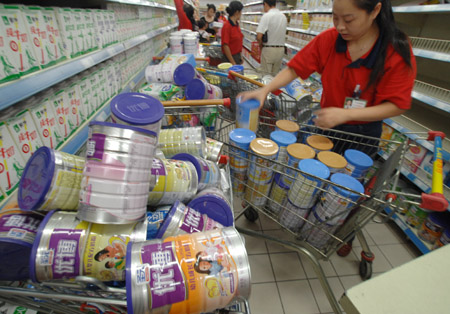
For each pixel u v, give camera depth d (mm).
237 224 1914
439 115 2260
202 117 1615
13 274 659
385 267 1734
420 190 2100
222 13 10680
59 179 669
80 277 572
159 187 862
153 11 3195
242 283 596
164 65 1999
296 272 1622
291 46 4629
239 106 1333
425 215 1815
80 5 1680
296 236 1197
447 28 2221
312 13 3873
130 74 2248
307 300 1473
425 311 442
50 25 1022
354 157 1102
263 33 4133
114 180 635
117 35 1783
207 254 603
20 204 679
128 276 549
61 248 612
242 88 1970
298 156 1091
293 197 1075
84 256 629
